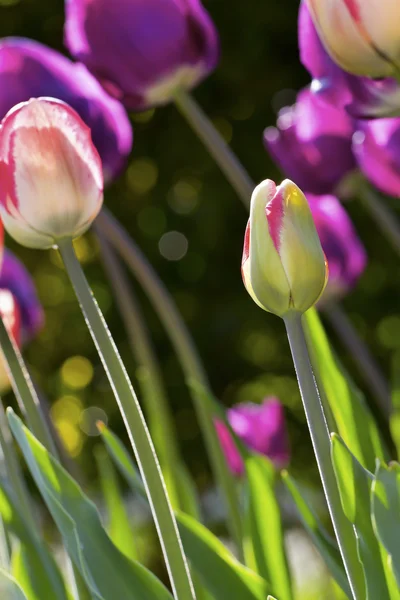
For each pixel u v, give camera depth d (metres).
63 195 0.93
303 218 0.90
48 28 4.62
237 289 4.60
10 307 1.21
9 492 1.04
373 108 1.05
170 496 1.22
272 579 1.12
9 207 0.94
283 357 4.53
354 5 1.00
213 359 4.53
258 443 1.64
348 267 1.42
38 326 1.42
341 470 0.93
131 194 4.75
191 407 4.55
